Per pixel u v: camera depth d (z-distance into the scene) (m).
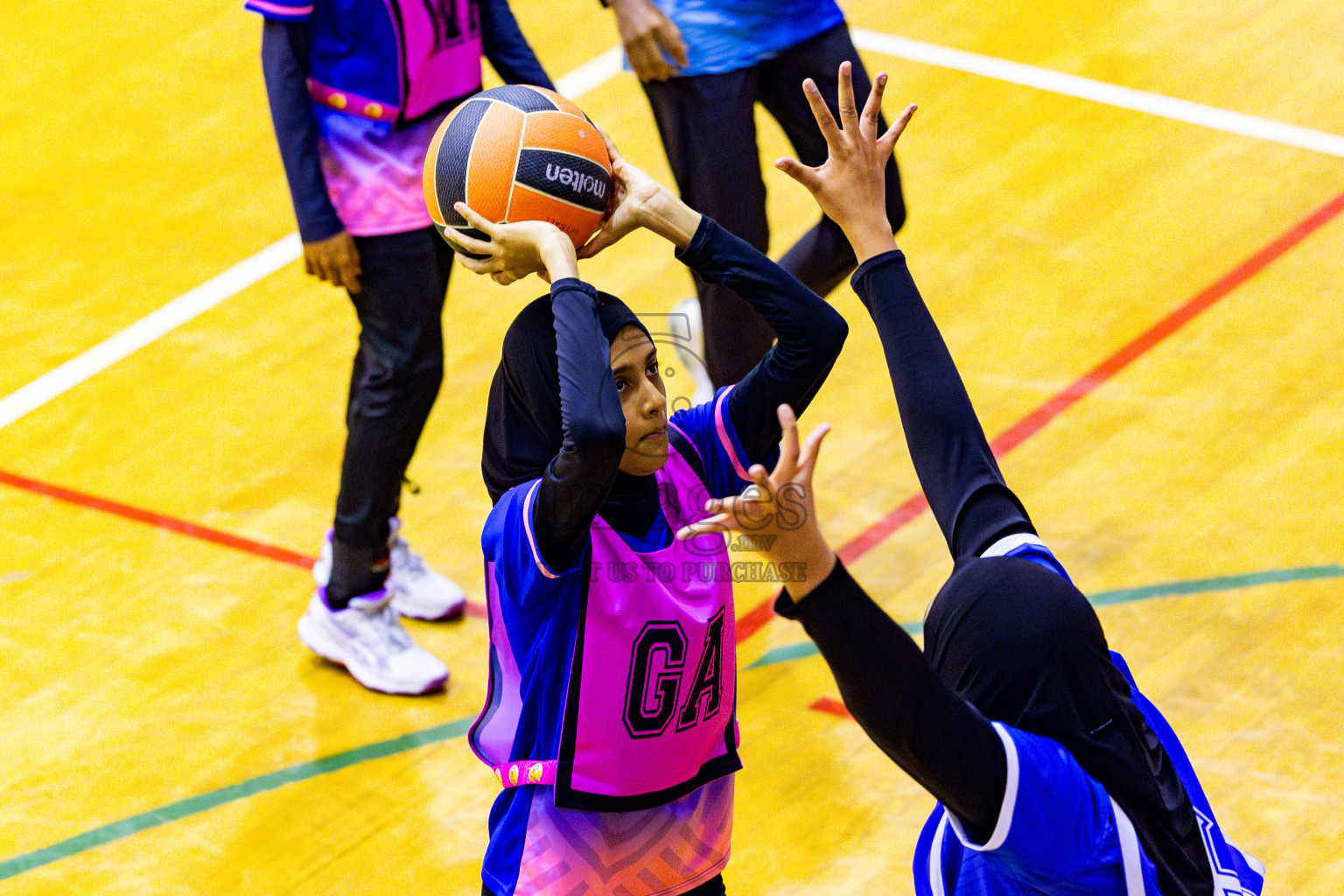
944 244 8.41
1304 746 5.16
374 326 5.49
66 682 5.91
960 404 3.19
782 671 5.77
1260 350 7.38
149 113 10.80
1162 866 2.60
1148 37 10.52
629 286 8.14
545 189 3.52
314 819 5.20
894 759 2.51
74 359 8.10
